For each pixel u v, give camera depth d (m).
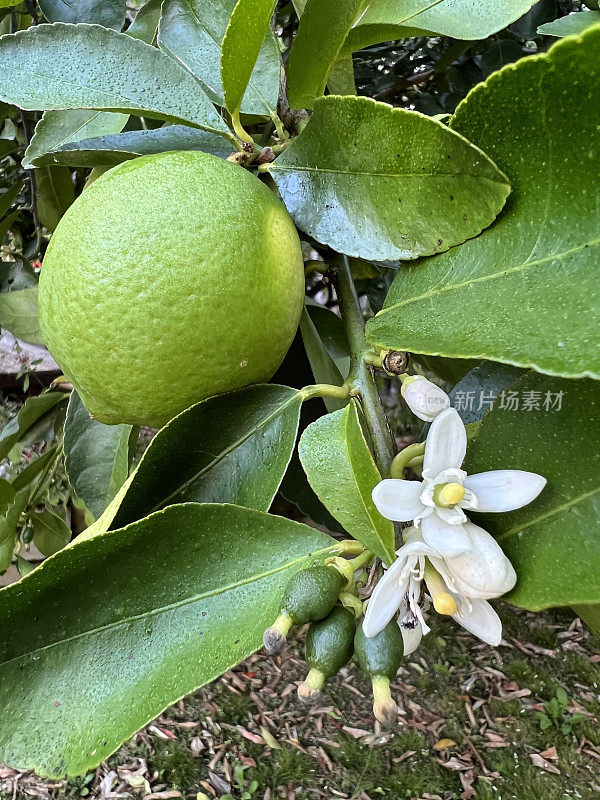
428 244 0.12
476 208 0.12
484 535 0.11
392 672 0.10
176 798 0.49
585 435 0.11
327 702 0.58
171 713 0.57
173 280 0.12
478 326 0.11
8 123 0.36
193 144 0.16
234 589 0.12
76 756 0.11
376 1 0.15
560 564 0.11
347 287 0.15
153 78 0.16
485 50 0.31
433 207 0.12
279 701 0.58
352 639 0.11
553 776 0.51
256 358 0.13
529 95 0.10
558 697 0.58
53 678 0.12
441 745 0.54
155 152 0.16
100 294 0.12
